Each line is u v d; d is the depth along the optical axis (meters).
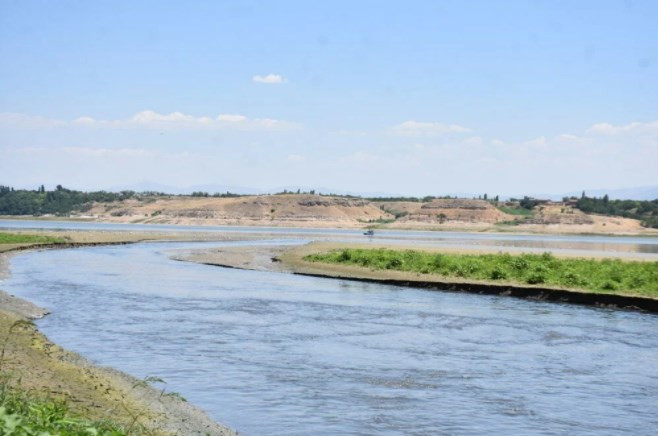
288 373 20.62
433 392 18.83
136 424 13.80
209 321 30.36
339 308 35.62
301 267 61.47
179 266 64.31
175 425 14.64
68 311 32.56
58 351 21.52
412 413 16.80
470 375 20.92
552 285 43.41
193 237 143.38
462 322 31.56
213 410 16.64
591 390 19.38
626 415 17.00
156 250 93.12
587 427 15.99
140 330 27.66
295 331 28.17
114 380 18.31
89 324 28.91
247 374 20.38
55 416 9.60
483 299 40.91
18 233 117.00
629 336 28.42
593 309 36.88
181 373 20.36
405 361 22.73
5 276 49.94
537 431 15.60
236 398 17.78
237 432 14.95
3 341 20.84
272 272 58.50
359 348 24.81
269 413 16.52
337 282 50.38
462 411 17.06
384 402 17.72
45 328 27.62
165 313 32.53
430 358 23.31
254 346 24.70
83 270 57.19
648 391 19.31
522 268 51.66
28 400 12.16
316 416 16.36
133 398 16.59
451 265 53.44
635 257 85.31
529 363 22.83
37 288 42.34
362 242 128.25
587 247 130.62
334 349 24.50
